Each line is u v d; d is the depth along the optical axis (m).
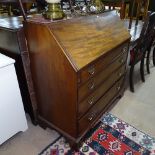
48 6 1.29
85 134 1.60
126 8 3.10
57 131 1.60
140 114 1.94
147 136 1.67
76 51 1.22
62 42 1.18
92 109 1.55
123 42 1.67
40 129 1.75
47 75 1.37
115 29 1.68
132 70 2.18
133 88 2.28
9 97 1.45
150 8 3.76
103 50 1.39
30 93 1.59
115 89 1.93
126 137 1.66
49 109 1.56
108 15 1.70
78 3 1.78
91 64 1.28
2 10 2.07
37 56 1.36
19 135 1.69
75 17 1.38
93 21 1.49
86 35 1.35
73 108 1.33
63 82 1.28
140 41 1.98
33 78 1.53
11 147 1.58
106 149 1.55
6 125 1.52
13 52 1.46
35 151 1.54
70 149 1.55
